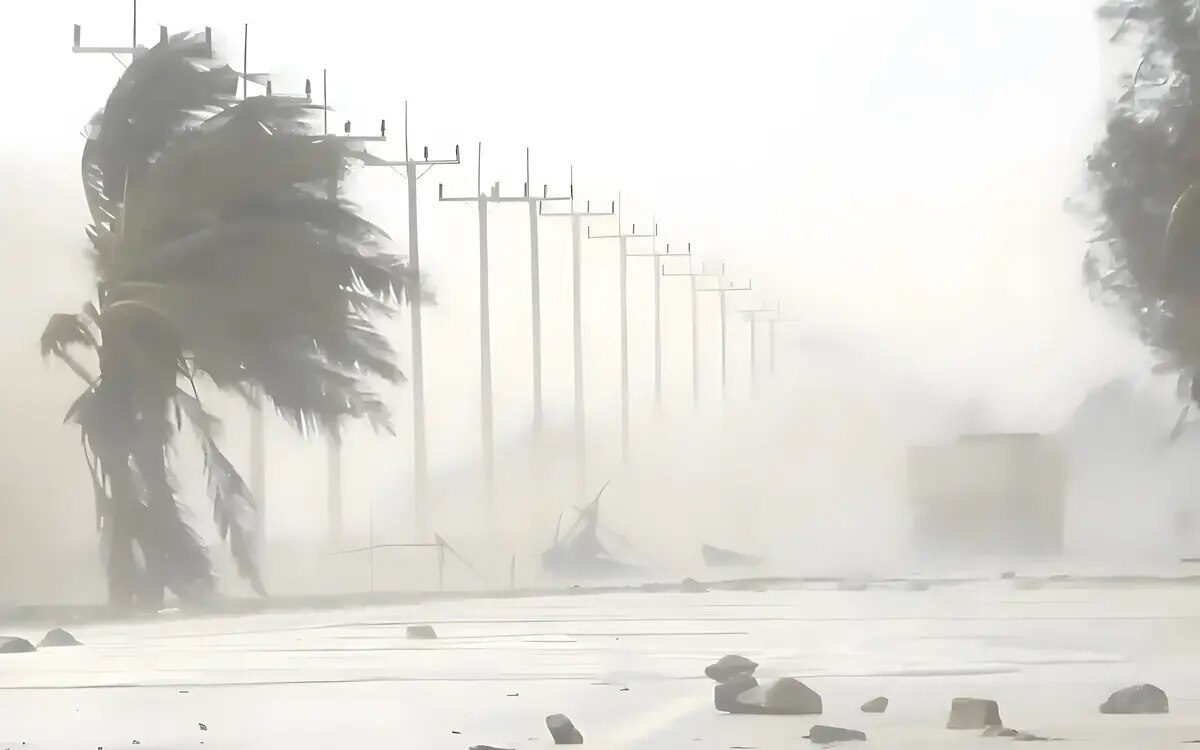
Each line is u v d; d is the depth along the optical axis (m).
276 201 94.12
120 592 92.94
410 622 78.88
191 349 94.38
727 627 71.25
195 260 93.25
